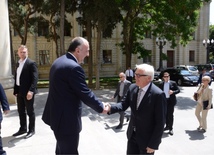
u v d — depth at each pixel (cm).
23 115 476
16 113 711
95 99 258
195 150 579
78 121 262
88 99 251
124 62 3772
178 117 917
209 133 711
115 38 3666
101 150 404
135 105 289
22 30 2609
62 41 1666
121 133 702
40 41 3222
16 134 468
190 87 1964
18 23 2250
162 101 275
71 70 245
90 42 1917
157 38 2561
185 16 1709
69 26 2589
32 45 3161
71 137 257
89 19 1677
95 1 1548
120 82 759
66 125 252
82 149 408
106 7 1534
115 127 770
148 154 284
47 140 440
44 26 2495
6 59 888
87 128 552
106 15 1616
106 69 3634
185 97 1424
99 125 611
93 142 446
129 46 2100
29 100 459
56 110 252
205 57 4294
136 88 299
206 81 714
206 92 711
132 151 299
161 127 274
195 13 1738
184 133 713
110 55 3675
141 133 286
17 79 466
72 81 245
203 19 4216
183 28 1658
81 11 1856
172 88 698
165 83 702
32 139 446
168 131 731
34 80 450
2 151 355
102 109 267
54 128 256
